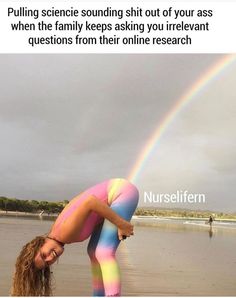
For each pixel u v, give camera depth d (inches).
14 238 268.4
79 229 72.1
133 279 134.3
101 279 73.6
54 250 72.4
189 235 399.2
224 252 244.5
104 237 72.6
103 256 72.0
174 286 125.6
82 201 72.8
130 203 75.3
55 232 72.9
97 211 71.4
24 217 729.0
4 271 139.0
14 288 72.4
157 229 502.0
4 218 630.5
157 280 134.4
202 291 120.3
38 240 73.0
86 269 147.9
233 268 173.3
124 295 109.8
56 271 140.4
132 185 77.6
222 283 134.4
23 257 72.2
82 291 109.3
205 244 297.9
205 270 163.5
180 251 239.8
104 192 76.2
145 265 170.6
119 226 71.9
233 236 408.2
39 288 72.7
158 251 233.9
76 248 222.2
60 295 103.1
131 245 266.8
